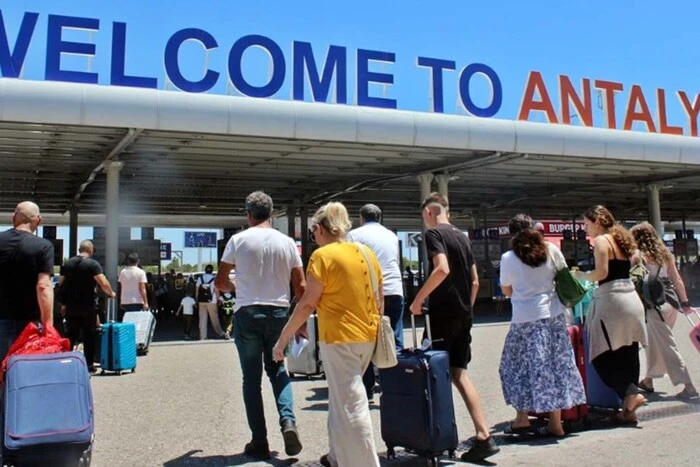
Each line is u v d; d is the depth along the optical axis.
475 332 14.47
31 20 11.22
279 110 12.51
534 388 5.48
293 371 8.60
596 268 6.04
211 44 12.25
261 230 5.30
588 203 29.34
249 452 5.12
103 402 7.17
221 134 12.69
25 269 5.04
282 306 5.20
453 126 14.10
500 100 14.84
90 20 11.52
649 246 7.30
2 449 4.05
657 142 16.61
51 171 18.12
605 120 16.14
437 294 5.09
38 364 4.23
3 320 5.04
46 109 10.99
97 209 26.81
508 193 25.23
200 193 23.25
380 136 13.39
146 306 12.27
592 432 5.74
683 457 4.91
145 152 15.60
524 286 5.63
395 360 4.38
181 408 6.82
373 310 4.35
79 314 9.30
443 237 5.12
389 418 4.82
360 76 13.51
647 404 6.88
